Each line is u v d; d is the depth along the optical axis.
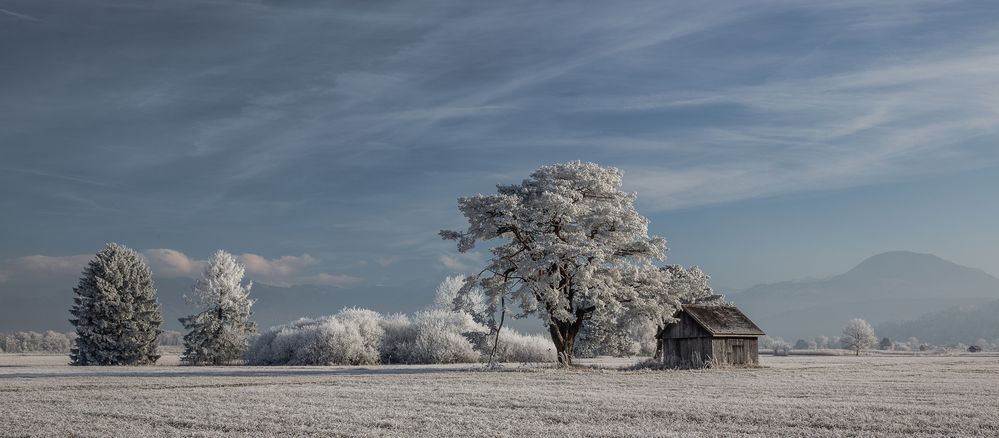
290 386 39.97
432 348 78.44
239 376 49.12
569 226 58.41
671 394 34.75
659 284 60.03
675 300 60.56
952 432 22.89
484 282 60.34
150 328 77.44
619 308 58.03
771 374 51.25
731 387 38.97
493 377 47.44
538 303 57.62
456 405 30.28
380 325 83.88
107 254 77.06
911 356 121.38
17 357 110.75
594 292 56.34
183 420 25.72
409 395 34.28
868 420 25.17
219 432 23.31
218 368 63.09
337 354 74.38
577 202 59.53
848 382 42.75
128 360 75.06
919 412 27.31
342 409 28.80
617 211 58.34
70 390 37.56
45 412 28.03
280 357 77.44
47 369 60.22
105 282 75.31
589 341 86.38
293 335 78.31
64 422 25.42
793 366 66.00
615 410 28.12
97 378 46.56
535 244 57.50
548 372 52.94
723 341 60.81
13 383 41.56
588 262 57.25
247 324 83.06
